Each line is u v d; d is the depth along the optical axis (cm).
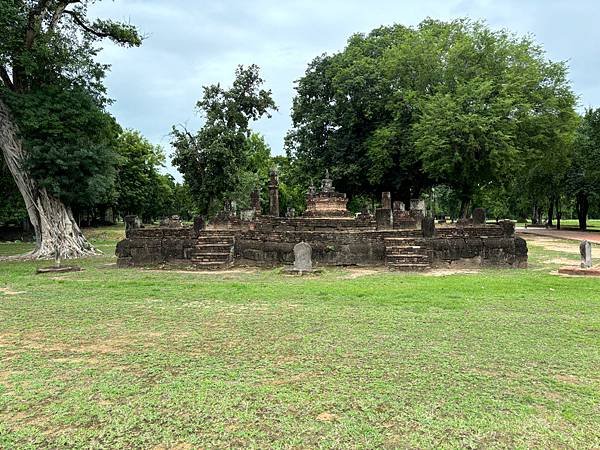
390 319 885
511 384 553
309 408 491
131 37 2822
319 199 2609
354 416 471
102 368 626
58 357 680
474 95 3127
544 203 5569
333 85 4053
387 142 3669
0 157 3089
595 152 4119
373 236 1870
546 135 3594
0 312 1002
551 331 788
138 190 5997
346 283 1377
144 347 722
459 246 1820
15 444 427
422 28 4309
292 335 778
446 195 7294
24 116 2272
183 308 1030
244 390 539
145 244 2067
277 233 1936
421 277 1497
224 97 4525
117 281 1494
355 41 4531
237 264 1994
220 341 750
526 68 3469
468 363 627
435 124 3167
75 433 446
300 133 4416
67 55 2430
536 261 1986
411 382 561
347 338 754
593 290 1184
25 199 2594
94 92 2589
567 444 418
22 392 545
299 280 1487
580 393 527
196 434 440
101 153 2517
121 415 482
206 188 4309
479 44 3547
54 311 1009
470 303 1032
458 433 437
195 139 4341
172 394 531
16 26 2228
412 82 3853
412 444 418
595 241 3098
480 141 3108
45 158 2347
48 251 2530
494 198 6431
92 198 2611
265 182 6312
